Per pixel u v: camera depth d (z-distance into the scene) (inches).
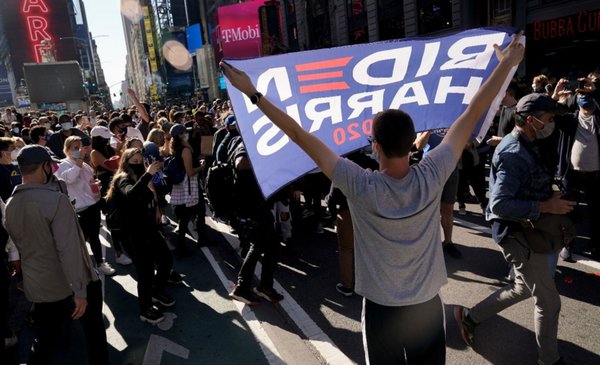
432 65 105.4
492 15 745.6
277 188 93.5
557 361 115.4
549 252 107.3
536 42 676.7
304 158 94.8
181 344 149.6
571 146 184.1
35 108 1595.7
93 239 213.9
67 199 115.3
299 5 1284.4
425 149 180.1
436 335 76.4
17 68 3887.8
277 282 194.5
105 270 216.1
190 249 245.3
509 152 110.4
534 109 106.2
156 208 169.0
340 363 133.3
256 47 1170.6
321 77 99.5
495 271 183.9
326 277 195.8
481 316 128.7
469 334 132.3
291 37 1364.4
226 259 227.3
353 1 1074.1
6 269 126.9
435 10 841.5
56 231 112.1
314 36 1255.5
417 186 71.1
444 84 104.7
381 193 70.1
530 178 108.9
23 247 115.5
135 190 154.6
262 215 168.1
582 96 180.7
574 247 197.6
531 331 139.6
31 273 115.9
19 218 112.7
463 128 76.7
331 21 1165.1
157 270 173.6
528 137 110.7
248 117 94.7
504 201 108.0
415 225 71.6
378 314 74.9
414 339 75.0
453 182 193.6
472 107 77.5
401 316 73.5
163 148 266.5
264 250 172.9
